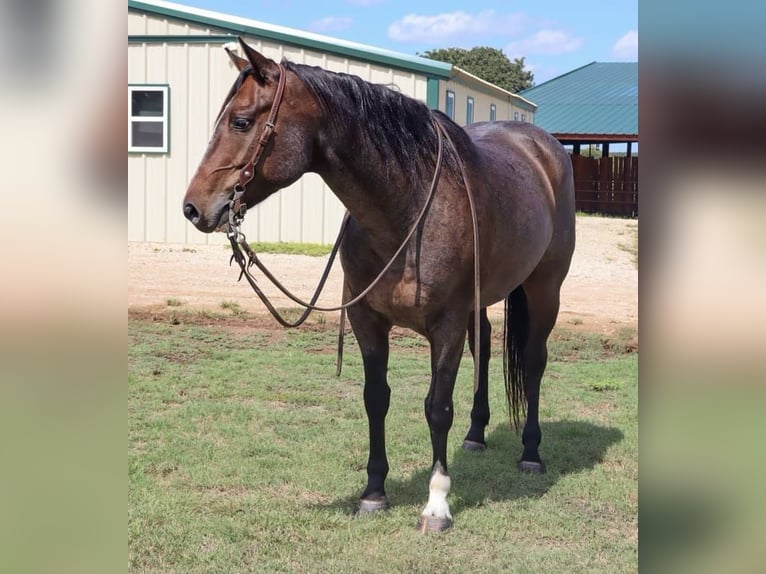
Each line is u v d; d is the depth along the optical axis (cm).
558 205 462
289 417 515
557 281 461
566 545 338
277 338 748
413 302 335
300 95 305
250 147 296
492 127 475
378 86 333
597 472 432
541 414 542
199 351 691
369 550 327
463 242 339
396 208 328
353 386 595
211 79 1314
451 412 350
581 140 2256
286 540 334
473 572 308
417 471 425
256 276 1044
